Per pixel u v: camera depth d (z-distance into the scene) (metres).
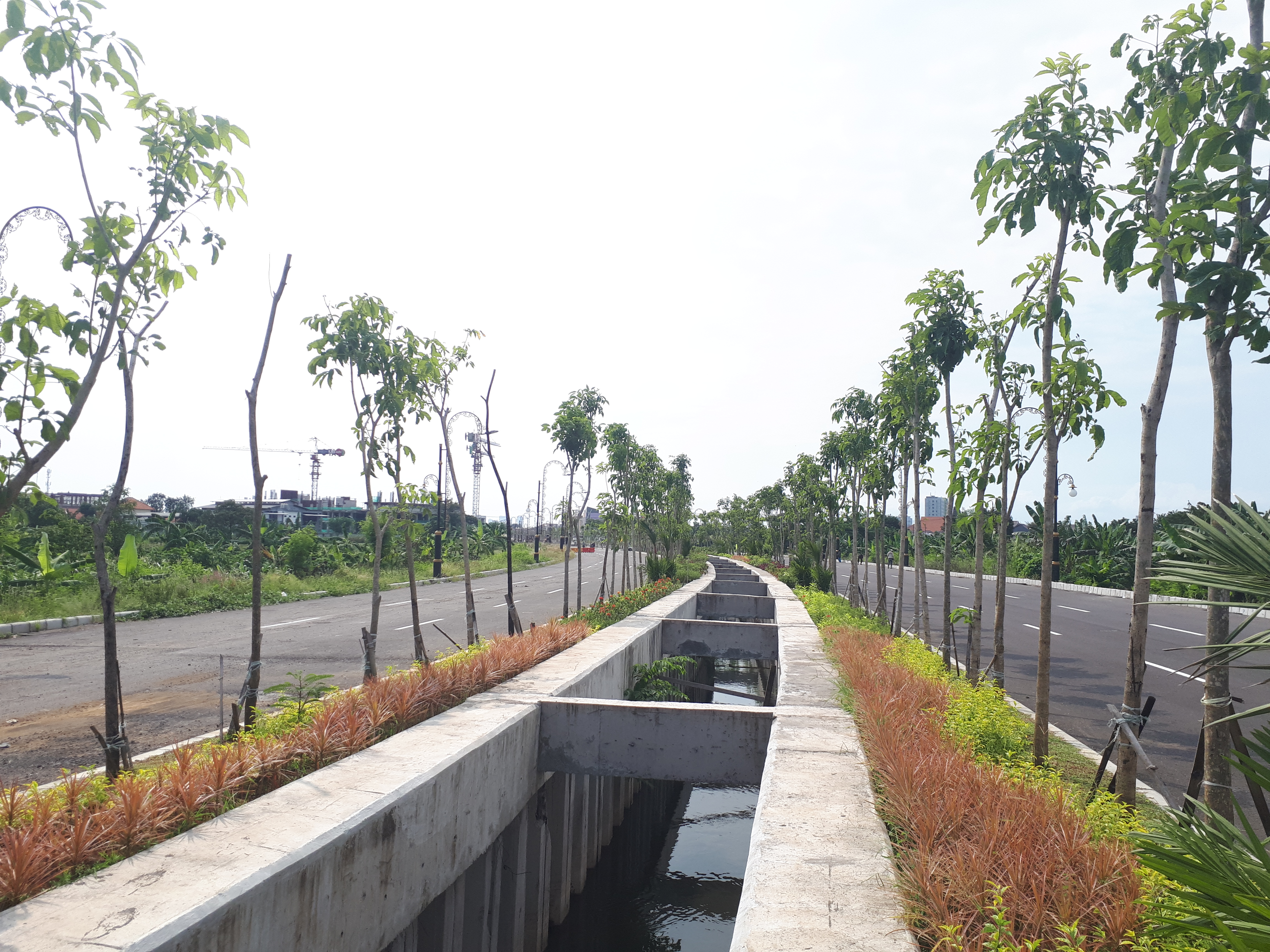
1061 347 7.70
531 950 8.03
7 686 10.34
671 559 32.06
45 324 4.74
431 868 5.73
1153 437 5.30
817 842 4.79
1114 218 5.12
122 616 17.25
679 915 9.27
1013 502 9.77
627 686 12.38
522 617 19.84
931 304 10.59
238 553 29.27
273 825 4.73
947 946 3.46
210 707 9.32
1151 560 5.38
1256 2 4.43
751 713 8.03
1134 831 4.28
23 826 4.35
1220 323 4.09
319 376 9.23
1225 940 2.31
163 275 5.57
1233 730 2.88
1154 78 5.30
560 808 8.83
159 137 5.35
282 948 4.12
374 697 7.15
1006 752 6.87
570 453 16.66
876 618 17.73
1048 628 6.95
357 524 50.47
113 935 3.49
